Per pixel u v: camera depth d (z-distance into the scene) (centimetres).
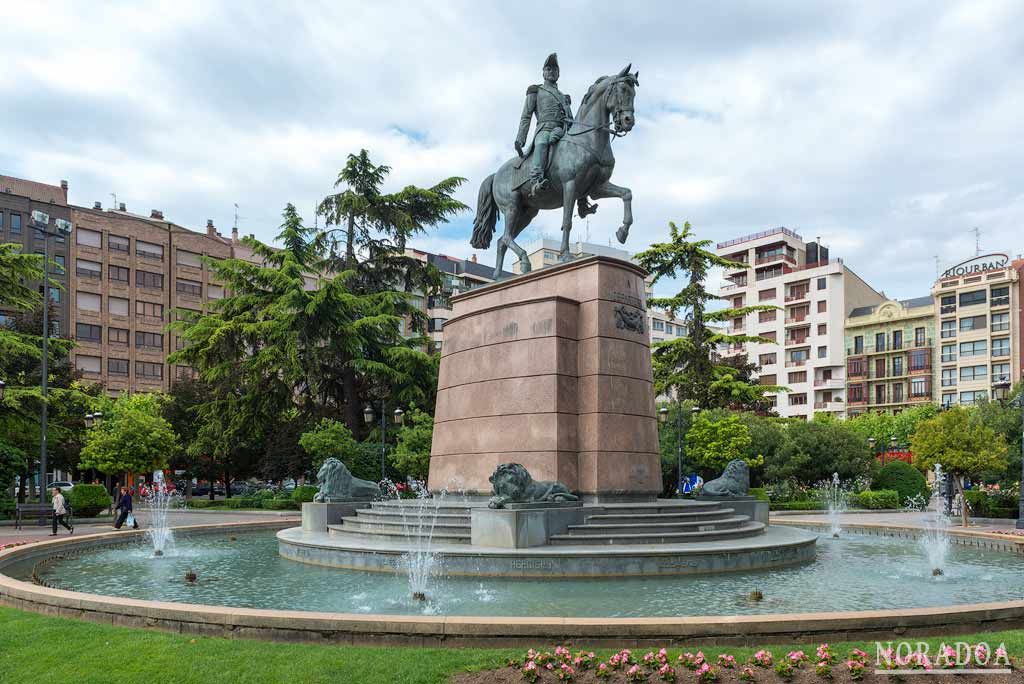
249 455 4656
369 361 3734
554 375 1587
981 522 3203
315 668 671
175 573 1345
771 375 8756
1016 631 815
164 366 7175
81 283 6694
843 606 1007
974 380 7325
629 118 1645
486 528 1348
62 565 1470
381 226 4112
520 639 754
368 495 1859
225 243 7762
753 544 1407
